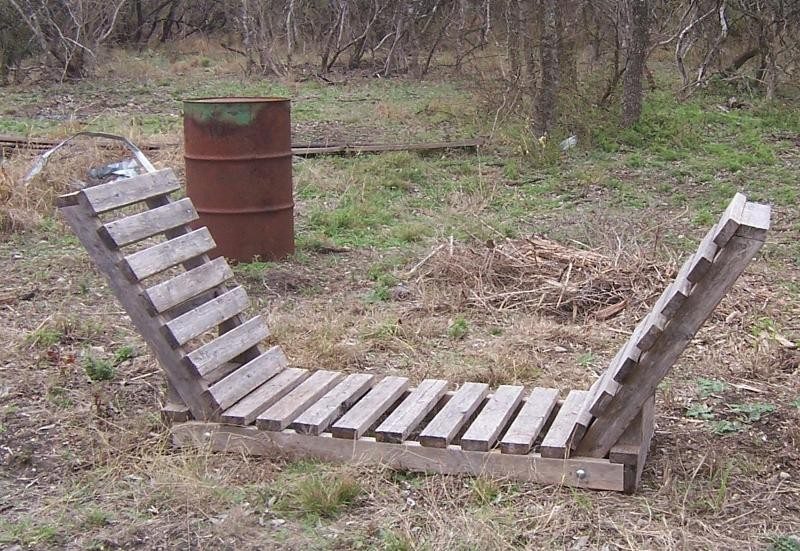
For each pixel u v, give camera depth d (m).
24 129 14.72
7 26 22.39
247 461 4.43
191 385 4.58
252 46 24.42
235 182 7.94
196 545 3.81
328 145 13.16
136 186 4.71
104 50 26.78
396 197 10.78
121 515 4.03
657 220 9.66
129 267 4.44
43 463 4.51
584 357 5.99
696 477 4.29
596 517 3.92
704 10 18.23
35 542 3.84
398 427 4.41
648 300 6.93
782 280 7.62
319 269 8.05
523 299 7.08
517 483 4.19
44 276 7.67
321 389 4.91
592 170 11.78
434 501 4.06
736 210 3.96
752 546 3.72
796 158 12.77
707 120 14.85
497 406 4.65
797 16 17.20
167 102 18.81
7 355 5.87
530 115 13.75
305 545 3.78
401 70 24.25
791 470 4.36
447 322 6.62
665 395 5.19
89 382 5.46
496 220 9.61
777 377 5.62
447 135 14.34
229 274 5.03
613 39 16.59
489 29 20.22
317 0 27.83
